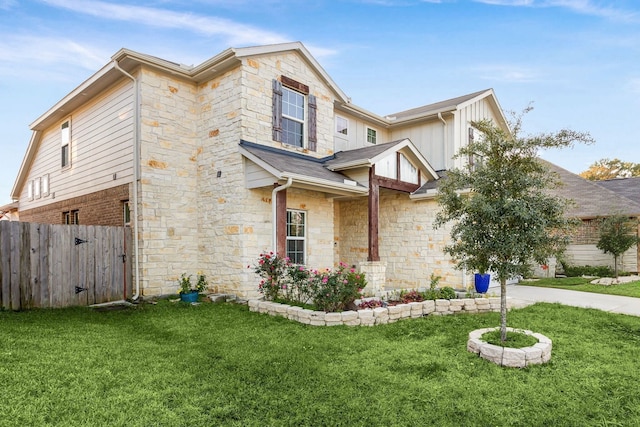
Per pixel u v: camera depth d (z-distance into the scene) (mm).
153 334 5531
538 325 6066
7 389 3330
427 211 10734
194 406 3213
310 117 10219
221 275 8648
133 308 7371
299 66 9977
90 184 10531
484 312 7316
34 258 6977
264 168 7750
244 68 8555
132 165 8695
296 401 3352
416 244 10922
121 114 9234
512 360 4238
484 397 3484
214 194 8961
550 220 4516
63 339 4910
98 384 3553
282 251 7969
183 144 9219
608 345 5043
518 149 4719
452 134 12297
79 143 11195
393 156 10289
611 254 13531
